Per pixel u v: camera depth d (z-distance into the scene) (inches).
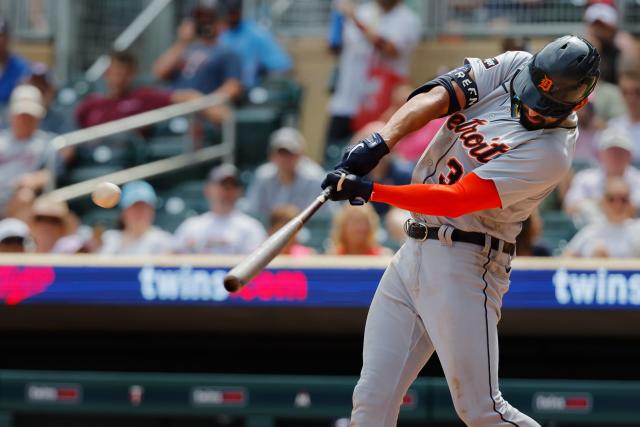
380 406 562.9
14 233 981.2
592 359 853.8
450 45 1408.7
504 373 864.3
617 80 1230.9
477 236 556.4
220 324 874.8
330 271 813.2
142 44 1615.4
